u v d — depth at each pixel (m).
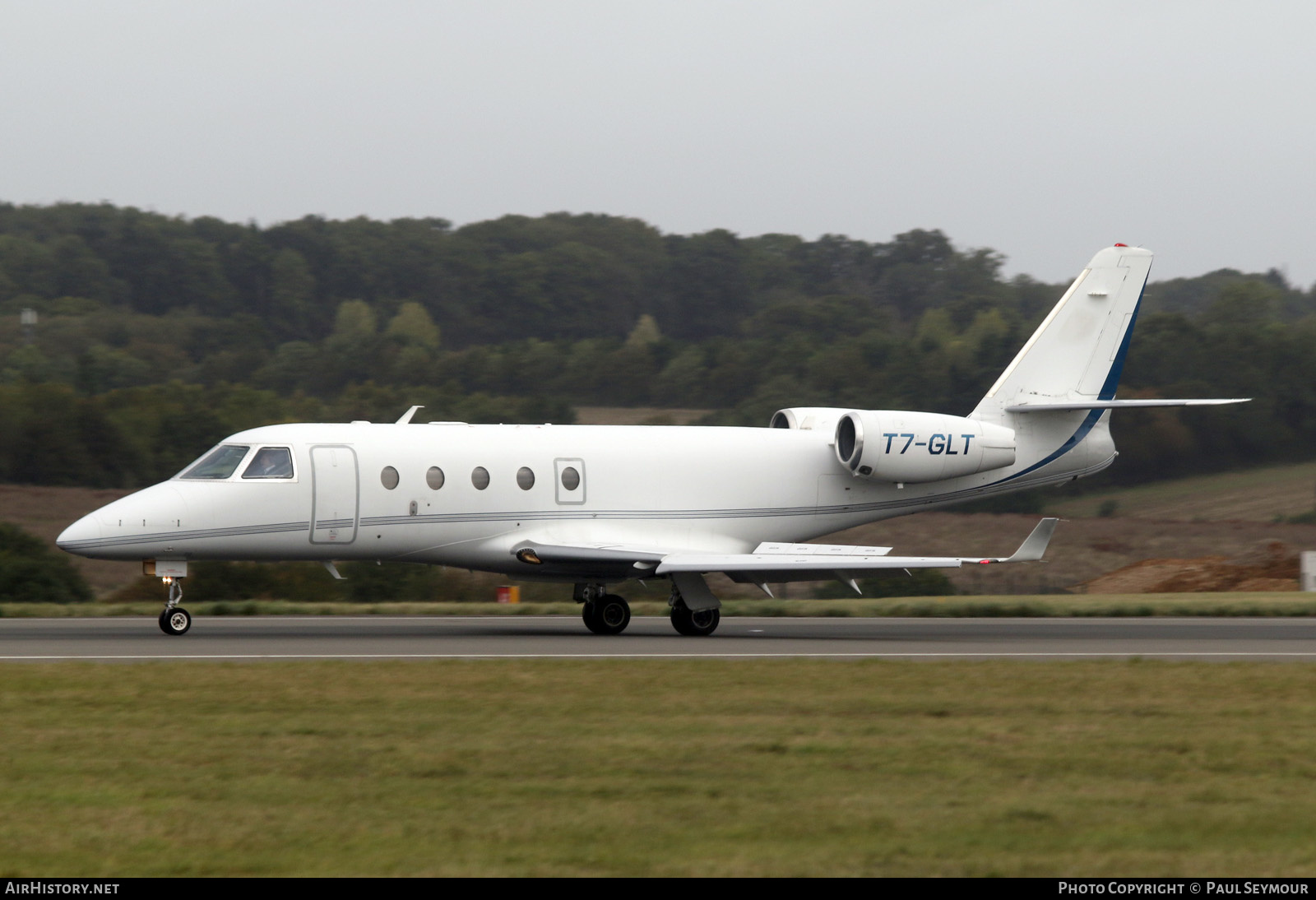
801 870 29.70
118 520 79.06
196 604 110.19
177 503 80.31
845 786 37.41
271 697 52.12
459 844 31.61
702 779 38.16
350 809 34.75
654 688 55.50
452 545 86.19
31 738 43.53
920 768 39.88
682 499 91.69
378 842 31.72
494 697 52.62
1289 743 44.19
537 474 87.81
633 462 90.69
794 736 44.50
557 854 30.89
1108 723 47.88
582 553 84.56
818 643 79.81
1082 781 38.44
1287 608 110.81
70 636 80.00
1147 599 124.19
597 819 33.78
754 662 64.94
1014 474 100.31
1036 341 100.81
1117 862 30.56
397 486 84.38
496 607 108.81
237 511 81.12
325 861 30.28
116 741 43.03
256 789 36.75
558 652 71.12
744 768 39.66
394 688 54.81
